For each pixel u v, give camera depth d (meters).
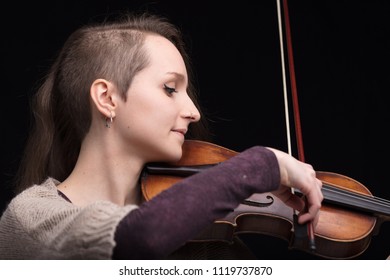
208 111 3.53
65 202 1.87
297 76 3.56
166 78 2.03
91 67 2.08
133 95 2.00
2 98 3.38
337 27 3.60
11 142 3.36
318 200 1.81
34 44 3.43
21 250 1.88
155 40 2.09
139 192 2.11
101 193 2.05
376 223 2.17
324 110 3.54
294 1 3.61
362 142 3.52
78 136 2.18
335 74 3.57
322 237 1.99
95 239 1.60
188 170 2.08
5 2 3.43
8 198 3.33
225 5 3.60
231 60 3.57
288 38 2.46
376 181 3.50
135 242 1.59
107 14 3.48
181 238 1.60
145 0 3.52
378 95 3.55
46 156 2.28
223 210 1.64
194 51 3.56
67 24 3.46
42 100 2.27
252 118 3.54
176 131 2.05
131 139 2.01
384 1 3.60
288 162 1.79
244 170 1.69
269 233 2.06
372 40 3.59
